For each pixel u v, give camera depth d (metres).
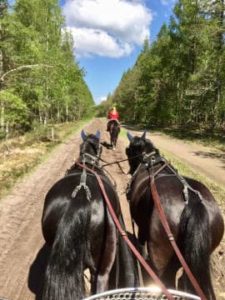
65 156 18.34
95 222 4.23
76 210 3.97
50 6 28.66
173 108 41.25
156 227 4.49
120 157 18.28
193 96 35.31
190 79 31.61
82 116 88.62
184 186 4.56
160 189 4.71
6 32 17.09
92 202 4.30
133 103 70.56
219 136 29.22
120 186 12.03
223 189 12.04
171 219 4.36
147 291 3.67
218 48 30.30
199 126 37.41
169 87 43.06
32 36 18.36
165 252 4.46
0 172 13.61
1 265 6.43
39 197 10.62
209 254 4.02
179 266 4.55
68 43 43.94
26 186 11.81
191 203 4.28
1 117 18.44
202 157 19.81
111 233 4.31
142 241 5.34
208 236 4.04
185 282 4.01
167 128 41.97
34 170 14.35
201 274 3.92
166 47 41.44
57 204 4.36
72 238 3.86
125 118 81.25
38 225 8.34
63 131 34.12
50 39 28.12
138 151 6.22
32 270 6.30
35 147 20.83
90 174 4.99
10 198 10.39
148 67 51.72
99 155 6.13
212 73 29.80
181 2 35.28
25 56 18.50
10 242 7.37
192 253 3.96
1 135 23.22
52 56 23.05
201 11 31.19
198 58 34.50
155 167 5.55
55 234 4.23
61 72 22.47
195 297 3.55
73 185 4.55
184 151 22.08
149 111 50.41
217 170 16.09
